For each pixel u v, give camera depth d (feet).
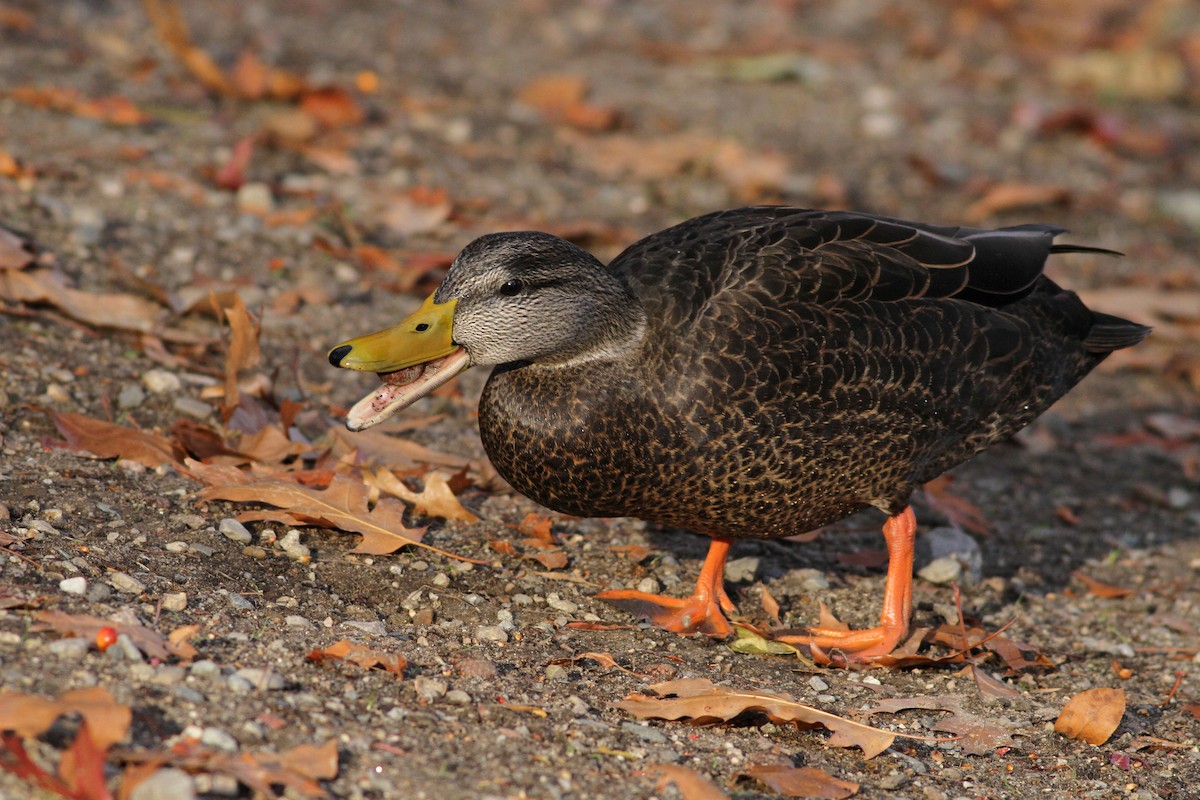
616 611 26.73
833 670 25.93
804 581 28.99
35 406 28.43
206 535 25.75
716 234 26.35
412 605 25.27
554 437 24.62
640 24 68.80
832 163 52.90
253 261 37.93
